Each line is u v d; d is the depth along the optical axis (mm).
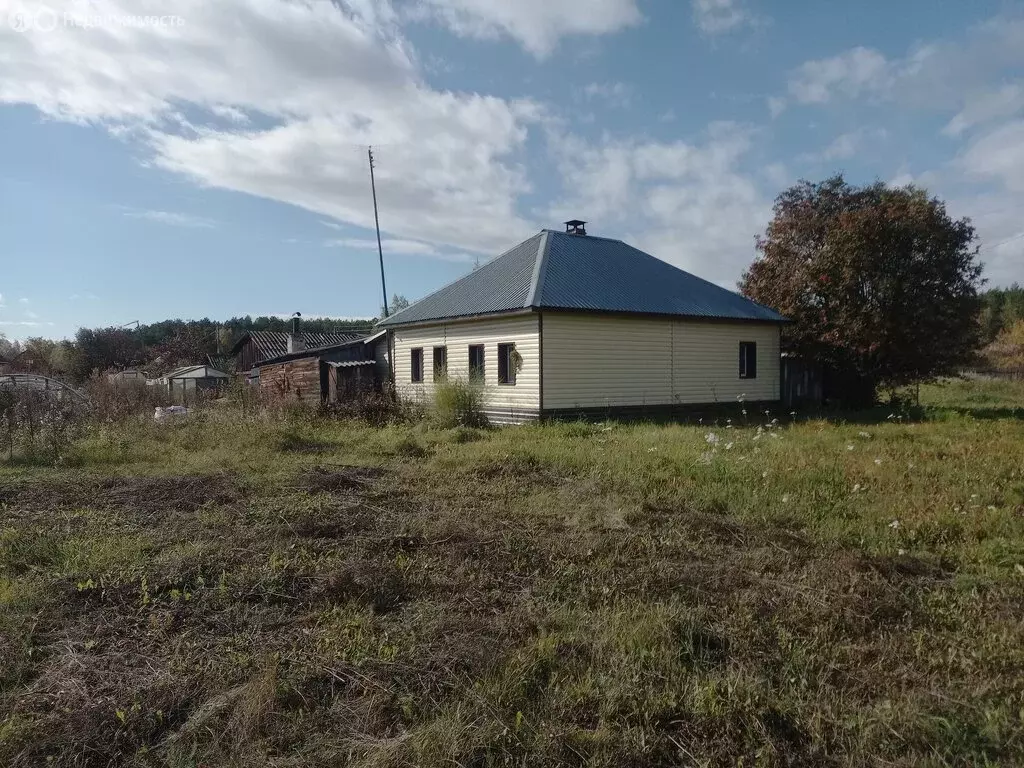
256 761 2818
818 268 19891
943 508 6578
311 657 3688
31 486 8617
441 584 4824
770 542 5750
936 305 18469
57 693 3379
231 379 24203
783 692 3268
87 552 5625
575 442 11766
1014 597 4473
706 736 2943
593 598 4535
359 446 12266
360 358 23875
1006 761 2762
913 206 18562
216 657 3732
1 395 12688
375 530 6309
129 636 4047
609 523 6367
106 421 13992
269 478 8750
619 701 3191
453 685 3357
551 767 2742
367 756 2816
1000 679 3381
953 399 23750
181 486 8359
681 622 3955
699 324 18969
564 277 17688
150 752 2936
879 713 3045
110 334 42406
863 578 4742
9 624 4148
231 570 5156
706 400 19141
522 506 7164
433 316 19172
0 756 2873
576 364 16531
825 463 8727
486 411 17531
